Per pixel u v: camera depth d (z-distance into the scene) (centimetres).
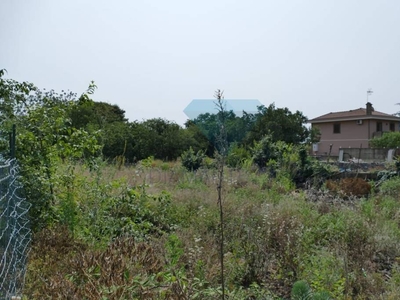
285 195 973
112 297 303
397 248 566
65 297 309
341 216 684
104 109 2969
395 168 1324
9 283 309
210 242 533
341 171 1364
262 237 519
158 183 1062
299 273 446
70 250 445
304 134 3031
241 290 396
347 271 445
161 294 321
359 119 3531
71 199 561
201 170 1235
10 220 338
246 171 1297
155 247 480
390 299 398
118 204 654
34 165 553
